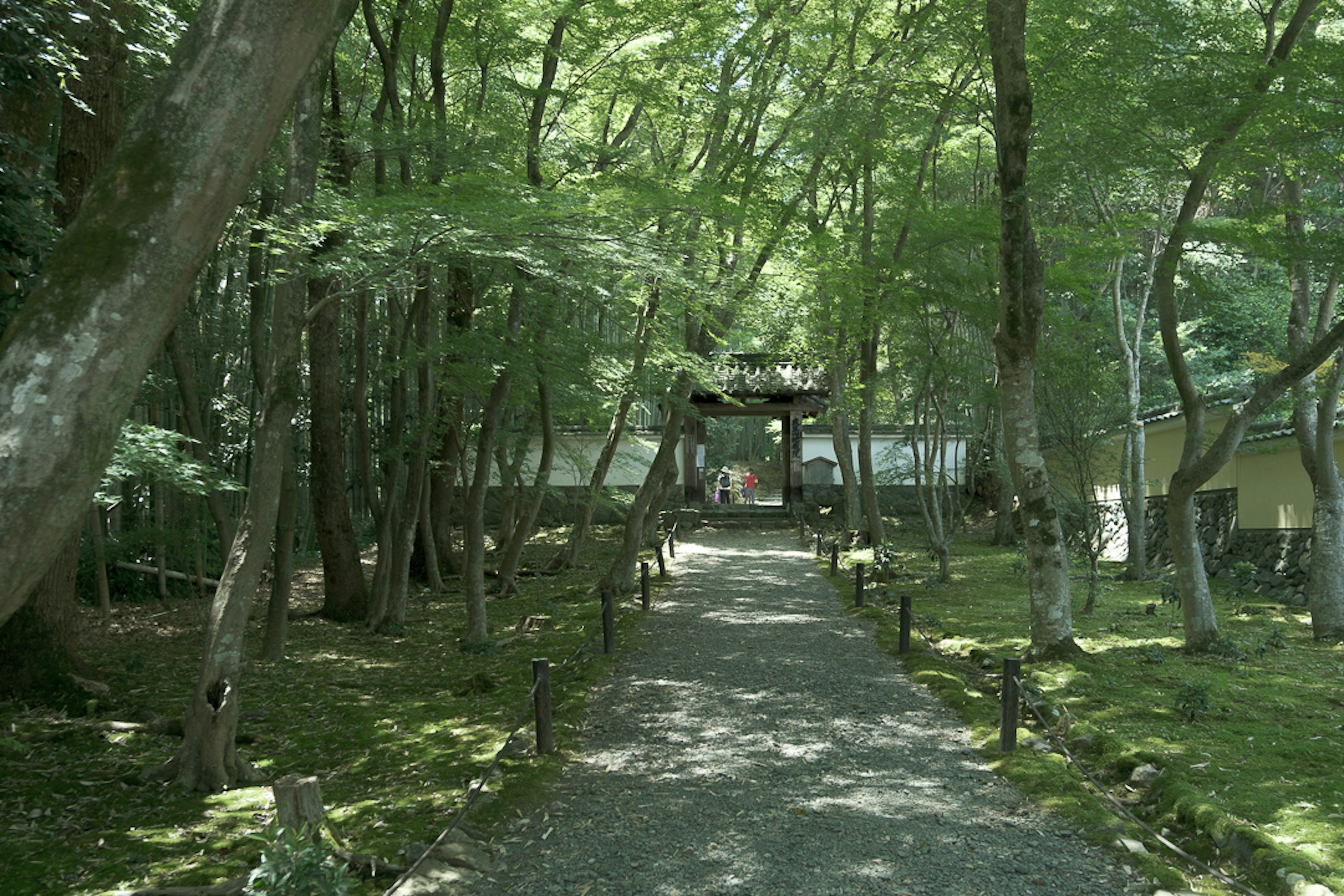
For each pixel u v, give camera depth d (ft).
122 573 40.70
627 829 15.37
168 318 8.35
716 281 26.35
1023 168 27.25
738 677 26.58
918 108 35.47
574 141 36.32
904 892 12.92
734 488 120.06
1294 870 12.63
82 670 25.21
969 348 52.24
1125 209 47.26
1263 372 39.83
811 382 79.10
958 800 16.61
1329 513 30.99
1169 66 27.02
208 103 8.30
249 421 45.80
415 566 51.85
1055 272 35.91
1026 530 28.63
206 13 8.55
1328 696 22.85
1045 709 22.17
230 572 18.28
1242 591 41.09
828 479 85.66
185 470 16.83
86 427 7.74
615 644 31.60
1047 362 38.14
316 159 19.38
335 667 29.40
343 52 39.88
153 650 31.45
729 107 37.55
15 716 21.97
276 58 8.58
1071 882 13.24
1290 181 29.66
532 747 19.84
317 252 20.88
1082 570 51.75
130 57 23.49
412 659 30.76
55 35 16.85
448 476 51.85
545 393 41.47
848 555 59.72
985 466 57.47
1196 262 50.24
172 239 8.18
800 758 19.15
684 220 26.30
